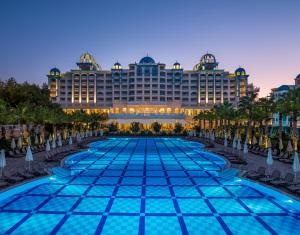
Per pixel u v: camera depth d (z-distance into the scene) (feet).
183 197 49.47
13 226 36.14
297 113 110.11
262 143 136.67
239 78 386.11
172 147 141.69
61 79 394.11
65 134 184.65
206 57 424.87
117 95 388.57
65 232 34.27
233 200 47.91
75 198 48.65
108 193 51.88
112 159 97.09
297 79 248.52
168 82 390.21
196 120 265.34
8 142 113.19
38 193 51.83
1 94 161.99
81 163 87.76
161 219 38.78
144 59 398.42
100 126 247.09
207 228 35.83
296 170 52.80
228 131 194.90
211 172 73.05
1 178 57.11
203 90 390.83
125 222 37.60
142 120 254.06
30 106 145.48
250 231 34.99
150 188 55.83
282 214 41.09
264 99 148.05
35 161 83.61
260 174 61.93
